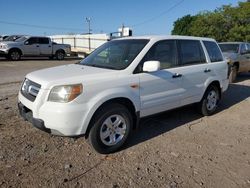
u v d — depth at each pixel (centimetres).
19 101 475
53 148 461
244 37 3375
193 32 3716
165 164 421
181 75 555
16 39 2241
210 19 3506
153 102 502
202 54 635
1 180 365
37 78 435
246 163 432
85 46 3406
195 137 530
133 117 486
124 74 459
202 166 418
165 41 542
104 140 440
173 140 512
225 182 378
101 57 536
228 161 436
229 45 1302
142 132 549
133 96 463
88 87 412
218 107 756
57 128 400
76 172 390
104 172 393
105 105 435
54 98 401
